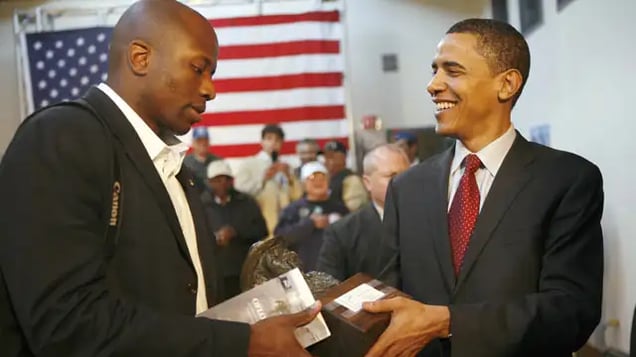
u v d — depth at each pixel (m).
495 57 1.32
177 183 1.21
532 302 1.22
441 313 1.17
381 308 1.10
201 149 4.91
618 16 2.75
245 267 1.25
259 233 4.26
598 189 1.33
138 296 1.00
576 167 1.33
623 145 2.75
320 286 1.21
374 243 2.57
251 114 5.16
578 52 3.30
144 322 0.90
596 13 3.01
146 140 1.06
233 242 4.12
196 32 1.05
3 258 0.90
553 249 1.29
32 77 4.87
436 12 5.92
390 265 1.52
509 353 1.19
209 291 1.19
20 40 5.14
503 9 5.16
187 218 1.20
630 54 2.64
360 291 1.16
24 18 5.19
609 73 2.88
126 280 0.99
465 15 5.89
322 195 4.41
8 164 0.93
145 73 1.04
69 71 4.87
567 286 1.26
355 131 5.38
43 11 5.21
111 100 1.05
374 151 2.67
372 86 5.94
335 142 4.82
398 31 5.93
